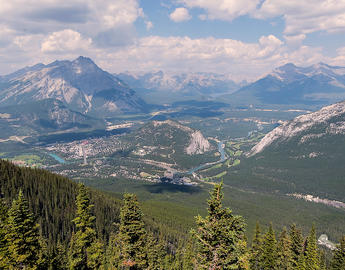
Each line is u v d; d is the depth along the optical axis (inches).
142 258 1674.5
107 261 2974.9
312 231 2960.1
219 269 1141.7
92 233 1771.7
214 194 1241.4
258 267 3125.0
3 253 1585.9
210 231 1192.2
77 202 1785.2
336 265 2962.6
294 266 3031.5
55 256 2471.7
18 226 1568.7
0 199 1930.4
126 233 1656.0
